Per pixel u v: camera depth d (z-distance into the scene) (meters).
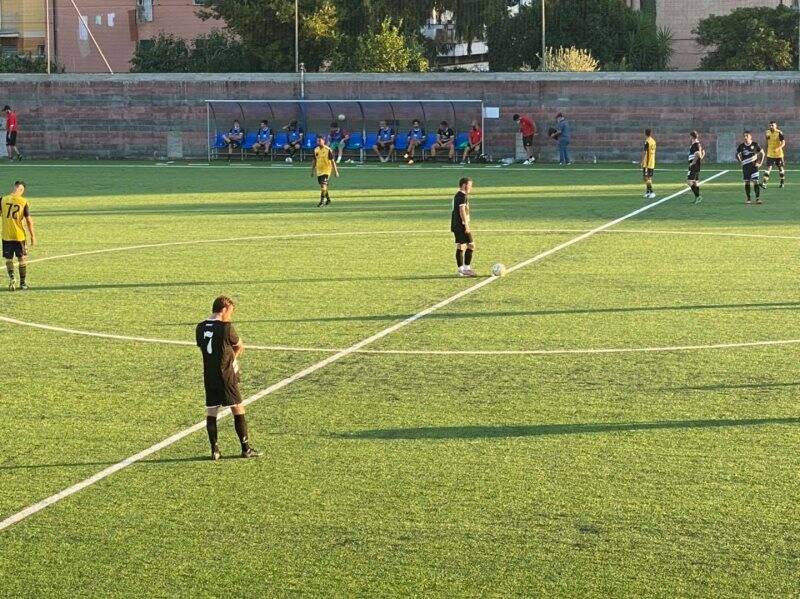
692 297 24.72
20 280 26.73
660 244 32.88
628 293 25.27
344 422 15.83
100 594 10.74
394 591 10.73
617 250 31.75
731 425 15.48
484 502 12.81
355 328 21.92
